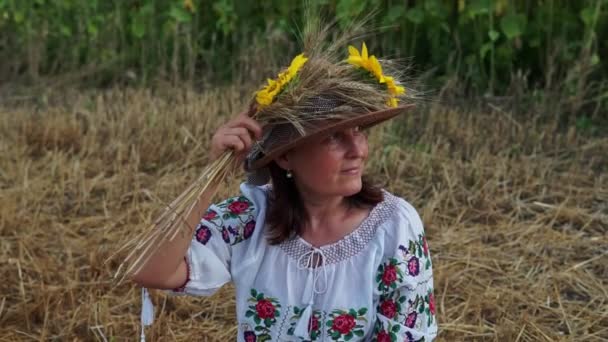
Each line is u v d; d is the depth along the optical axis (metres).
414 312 2.49
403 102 2.78
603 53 6.66
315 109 2.36
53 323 3.97
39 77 7.93
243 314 2.55
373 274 2.47
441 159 5.57
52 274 4.33
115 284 2.40
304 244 2.50
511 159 5.57
